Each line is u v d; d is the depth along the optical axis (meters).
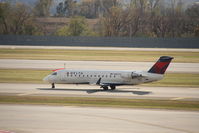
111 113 160.38
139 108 172.12
